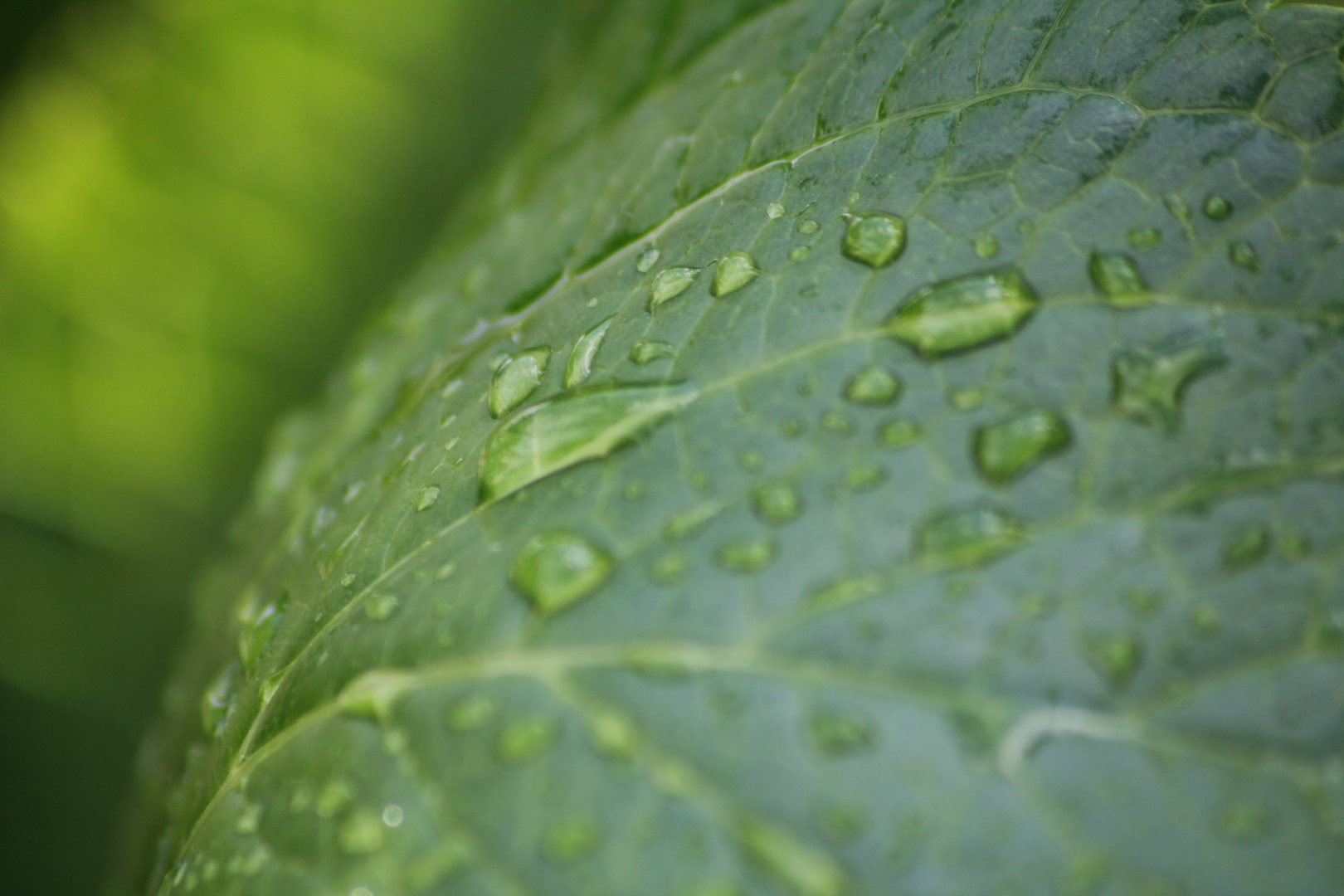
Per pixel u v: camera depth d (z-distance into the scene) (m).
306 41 0.28
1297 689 0.14
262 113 0.28
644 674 0.15
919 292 0.15
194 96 0.28
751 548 0.15
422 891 0.15
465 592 0.15
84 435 0.27
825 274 0.16
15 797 0.25
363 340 0.20
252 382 0.28
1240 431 0.15
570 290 0.17
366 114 0.28
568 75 0.21
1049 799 0.14
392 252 0.29
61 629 0.26
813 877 0.14
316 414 0.20
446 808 0.15
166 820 0.18
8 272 0.27
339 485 0.18
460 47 0.28
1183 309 0.15
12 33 0.30
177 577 0.27
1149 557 0.14
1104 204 0.15
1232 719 0.14
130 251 0.28
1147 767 0.14
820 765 0.14
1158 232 0.15
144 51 0.28
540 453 0.16
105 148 0.28
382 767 0.15
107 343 0.27
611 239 0.17
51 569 0.26
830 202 0.16
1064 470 0.15
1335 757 0.14
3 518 0.26
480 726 0.15
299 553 0.17
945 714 0.14
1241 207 0.15
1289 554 0.14
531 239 0.18
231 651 0.18
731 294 0.16
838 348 0.15
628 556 0.15
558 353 0.16
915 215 0.16
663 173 0.17
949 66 0.16
